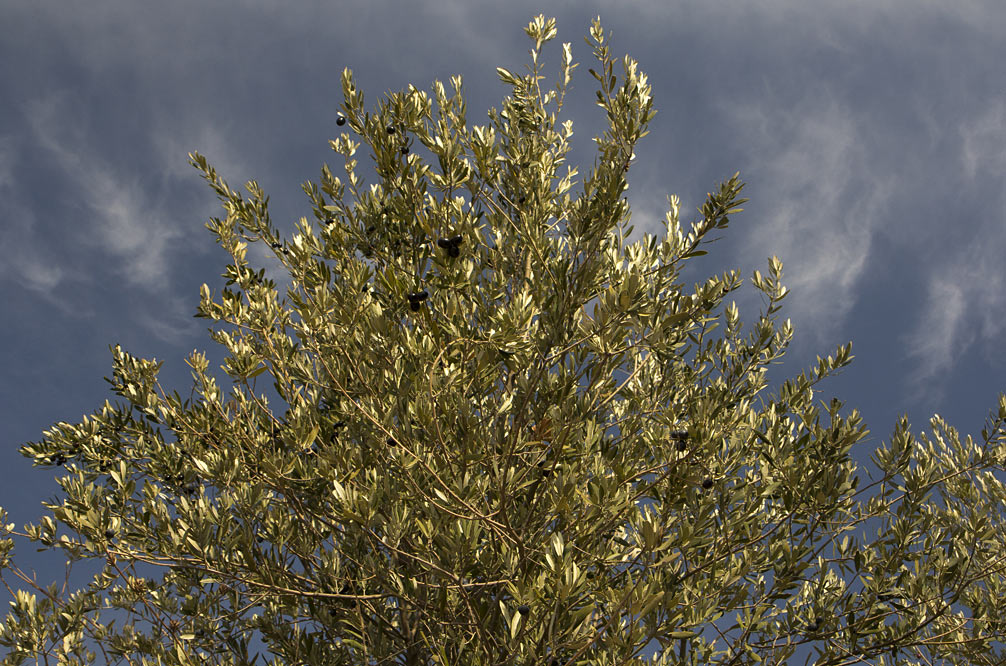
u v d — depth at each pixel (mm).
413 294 3713
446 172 4625
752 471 5039
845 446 4289
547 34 6242
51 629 4453
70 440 5152
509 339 3719
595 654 3816
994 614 4816
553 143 6156
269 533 4410
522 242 5223
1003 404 4637
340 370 4297
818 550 4508
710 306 4742
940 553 4383
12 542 4383
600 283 4426
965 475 5824
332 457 3879
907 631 4410
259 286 4438
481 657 4105
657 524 3426
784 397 5230
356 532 4199
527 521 4164
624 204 3838
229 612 5070
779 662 4250
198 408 4539
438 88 5496
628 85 4070
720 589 4223
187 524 4160
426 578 4488
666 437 4297
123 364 5227
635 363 5359
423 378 3639
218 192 5340
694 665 4340
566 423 3979
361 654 4477
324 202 5570
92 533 4055
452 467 3982
